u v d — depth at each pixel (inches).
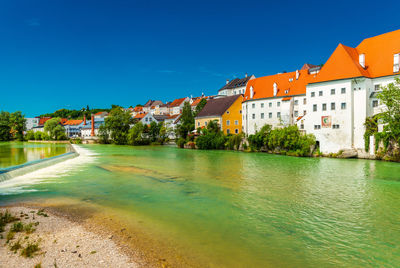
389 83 1576.0
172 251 375.2
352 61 1768.0
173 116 4407.0
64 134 5012.3
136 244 391.9
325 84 1836.9
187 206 616.4
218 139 2534.5
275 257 372.2
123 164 1422.2
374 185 874.8
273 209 603.2
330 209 610.5
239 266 341.4
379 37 1872.5
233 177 1011.9
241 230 471.2
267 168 1261.1
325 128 1827.0
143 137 3634.4
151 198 686.5
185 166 1336.1
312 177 1016.9
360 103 1689.2
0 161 1744.6
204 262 347.3
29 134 5378.9
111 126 3789.4
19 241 382.6
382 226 506.0
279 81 2532.0
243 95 2987.2
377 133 1579.7
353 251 399.9
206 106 3253.0
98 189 789.2
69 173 1098.1
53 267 311.4
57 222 476.1
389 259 377.1
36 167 1208.2
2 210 553.3
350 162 1487.5
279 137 1977.1
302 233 464.8
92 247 371.6
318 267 350.0
